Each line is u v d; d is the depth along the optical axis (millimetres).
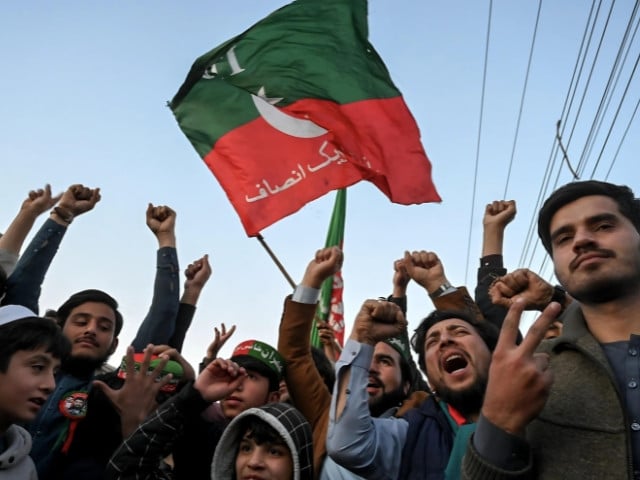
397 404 4422
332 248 4359
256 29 6012
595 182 2420
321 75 5918
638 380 2070
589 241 2238
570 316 2406
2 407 3186
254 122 5797
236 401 4059
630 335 2178
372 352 3469
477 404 3479
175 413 3441
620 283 2197
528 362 1985
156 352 4250
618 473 1903
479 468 2008
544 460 2049
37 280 4434
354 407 3305
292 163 5680
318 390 4141
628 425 1960
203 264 5539
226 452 3484
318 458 3848
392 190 5684
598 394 2057
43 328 3365
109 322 4543
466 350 3559
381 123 5816
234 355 4281
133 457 3338
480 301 4637
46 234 4543
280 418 3398
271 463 3348
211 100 5887
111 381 4262
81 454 3943
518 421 1982
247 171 5613
